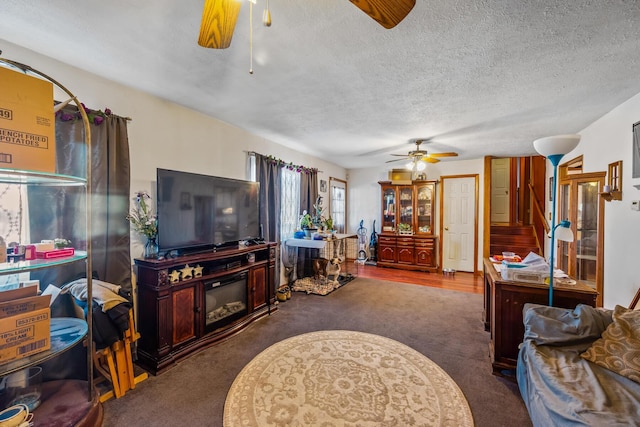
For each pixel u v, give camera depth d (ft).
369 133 12.08
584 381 4.41
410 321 10.24
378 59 6.23
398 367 7.23
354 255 22.16
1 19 4.93
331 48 5.80
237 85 7.61
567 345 5.38
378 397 6.07
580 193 10.98
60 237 6.31
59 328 5.45
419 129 11.39
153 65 6.58
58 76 6.39
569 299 6.44
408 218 20.11
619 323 5.22
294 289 14.15
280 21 4.94
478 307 11.73
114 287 6.36
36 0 4.47
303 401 5.94
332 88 7.72
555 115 9.64
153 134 8.38
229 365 7.33
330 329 9.57
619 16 4.76
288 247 14.76
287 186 14.94
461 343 8.55
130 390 6.32
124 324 5.90
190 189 8.54
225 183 9.86
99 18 4.93
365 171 22.18
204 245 9.02
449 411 5.67
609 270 9.20
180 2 4.50
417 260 18.85
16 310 4.39
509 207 20.71
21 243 5.78
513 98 8.26
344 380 6.67
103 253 7.04
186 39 5.55
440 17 4.82
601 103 8.57
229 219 10.02
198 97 8.46
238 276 9.68
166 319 7.25
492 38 5.43
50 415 4.89
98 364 6.41
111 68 6.73
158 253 7.73
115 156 7.27
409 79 7.16
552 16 4.79
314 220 16.52
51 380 6.01
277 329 9.57
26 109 4.39
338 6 4.56
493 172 21.17
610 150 9.19
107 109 7.08
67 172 6.46
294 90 7.87
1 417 4.16
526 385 5.41
